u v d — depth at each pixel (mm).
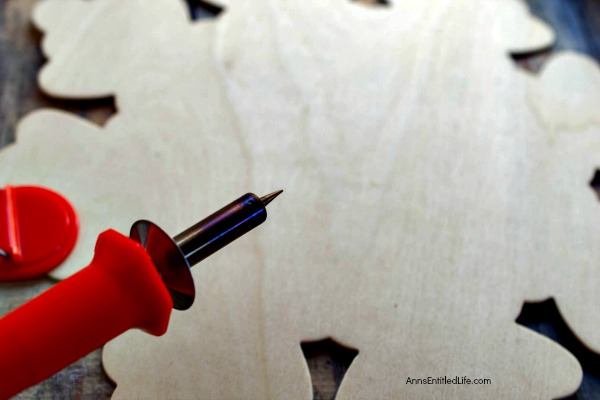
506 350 317
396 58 383
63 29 385
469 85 378
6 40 390
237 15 391
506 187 351
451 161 356
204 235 269
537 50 400
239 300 322
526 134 366
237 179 346
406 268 331
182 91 368
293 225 337
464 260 333
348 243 334
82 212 338
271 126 360
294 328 318
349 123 363
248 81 371
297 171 350
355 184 348
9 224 325
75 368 316
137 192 343
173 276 270
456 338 319
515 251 337
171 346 314
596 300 330
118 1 393
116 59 377
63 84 371
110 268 264
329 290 325
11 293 327
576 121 372
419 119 366
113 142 354
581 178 356
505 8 406
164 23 387
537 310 335
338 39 387
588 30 419
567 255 337
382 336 318
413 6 402
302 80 373
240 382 309
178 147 353
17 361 259
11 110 373
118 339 315
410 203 345
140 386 308
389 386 310
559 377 314
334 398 316
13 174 345
